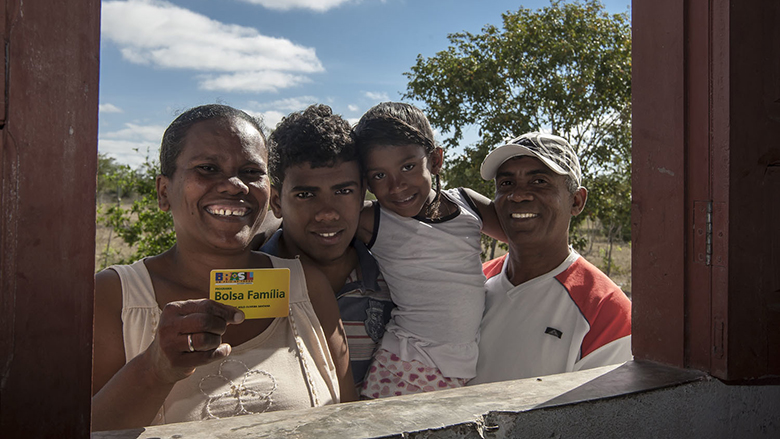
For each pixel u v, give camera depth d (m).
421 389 2.24
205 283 1.70
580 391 1.40
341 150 2.16
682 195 1.55
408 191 2.42
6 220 0.93
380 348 2.33
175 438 1.08
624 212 9.10
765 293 1.51
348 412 1.23
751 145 1.46
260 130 1.81
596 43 8.50
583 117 8.34
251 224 1.69
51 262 0.97
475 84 8.17
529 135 2.67
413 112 2.51
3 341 0.93
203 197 1.60
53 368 0.98
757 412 1.64
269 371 1.62
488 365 2.53
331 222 2.18
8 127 0.92
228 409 1.52
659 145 1.62
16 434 0.95
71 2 0.98
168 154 1.66
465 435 1.19
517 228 2.56
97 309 1.55
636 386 1.45
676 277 1.59
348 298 2.36
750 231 1.48
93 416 1.31
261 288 1.53
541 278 2.57
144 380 1.32
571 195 2.62
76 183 1.00
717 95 1.46
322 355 1.76
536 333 2.48
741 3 1.43
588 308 2.42
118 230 8.25
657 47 1.61
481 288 2.53
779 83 1.49
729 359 1.47
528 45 8.41
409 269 2.38
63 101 0.97
